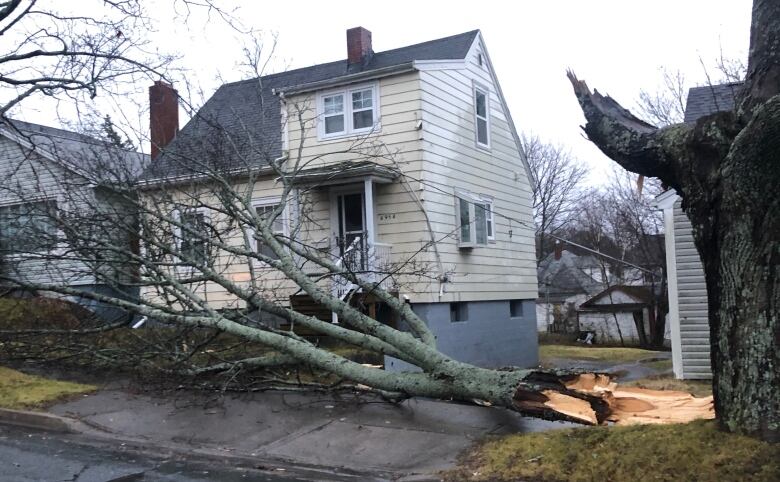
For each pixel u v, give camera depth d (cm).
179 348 936
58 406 803
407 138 1416
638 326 3002
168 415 774
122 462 611
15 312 1239
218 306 1560
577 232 4816
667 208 1140
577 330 3566
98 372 981
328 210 1492
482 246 1625
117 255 960
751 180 434
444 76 1526
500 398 627
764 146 416
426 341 781
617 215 3562
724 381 478
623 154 545
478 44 1720
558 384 625
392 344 738
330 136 1477
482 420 707
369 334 824
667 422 591
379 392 774
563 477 500
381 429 688
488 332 1647
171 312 857
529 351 1859
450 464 575
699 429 497
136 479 558
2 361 991
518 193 1916
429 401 795
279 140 1558
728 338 472
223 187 955
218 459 628
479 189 1662
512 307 1853
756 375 454
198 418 760
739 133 442
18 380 907
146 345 934
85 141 1148
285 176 1034
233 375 806
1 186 1126
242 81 1456
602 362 1722
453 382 667
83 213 1088
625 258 4038
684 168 501
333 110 1498
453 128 1552
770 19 459
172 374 862
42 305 1286
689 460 461
